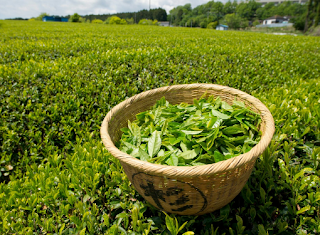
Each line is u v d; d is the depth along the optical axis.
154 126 2.12
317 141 2.48
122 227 1.88
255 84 4.41
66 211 1.84
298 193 1.94
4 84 3.77
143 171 1.33
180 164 1.66
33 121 3.13
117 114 2.08
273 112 2.92
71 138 3.16
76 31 14.48
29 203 1.92
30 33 12.06
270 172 2.10
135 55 5.39
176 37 11.27
